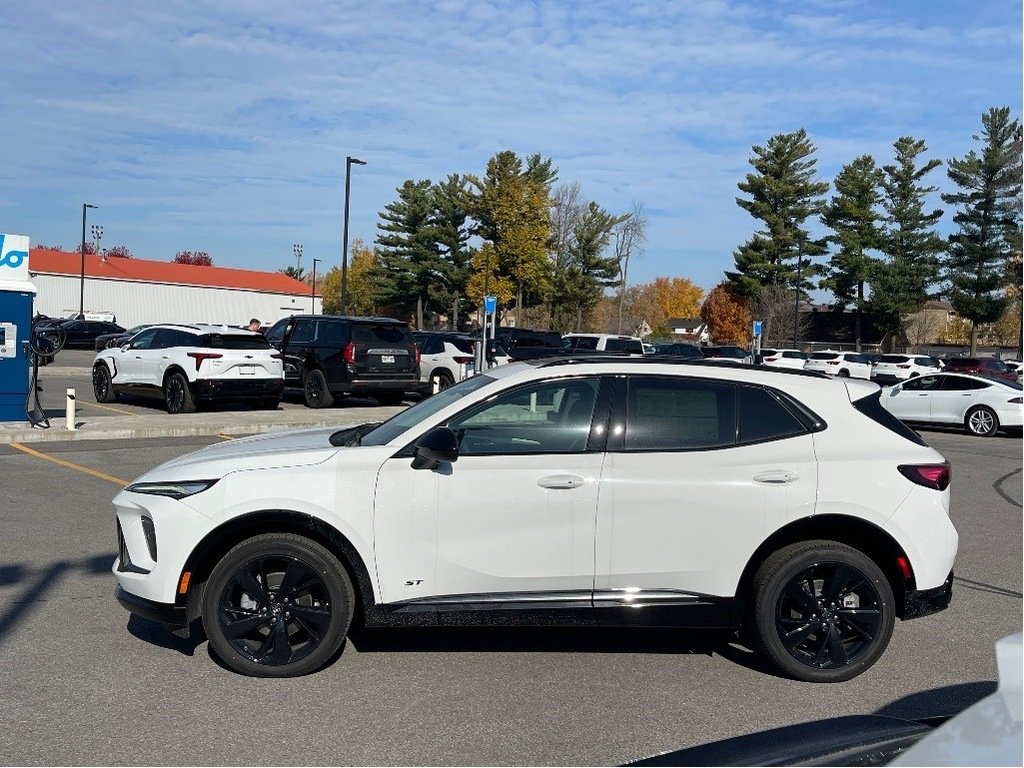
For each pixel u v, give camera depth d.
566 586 5.06
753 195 72.00
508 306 72.69
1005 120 59.34
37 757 4.04
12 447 13.36
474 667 5.30
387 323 19.98
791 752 2.52
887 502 5.14
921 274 65.44
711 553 5.08
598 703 4.81
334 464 5.04
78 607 6.19
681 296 120.81
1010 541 9.05
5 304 14.28
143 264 82.19
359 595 5.21
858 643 5.20
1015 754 1.61
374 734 4.37
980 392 20.62
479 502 5.00
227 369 17.52
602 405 5.23
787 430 5.27
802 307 80.75
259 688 4.90
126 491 5.21
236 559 4.97
